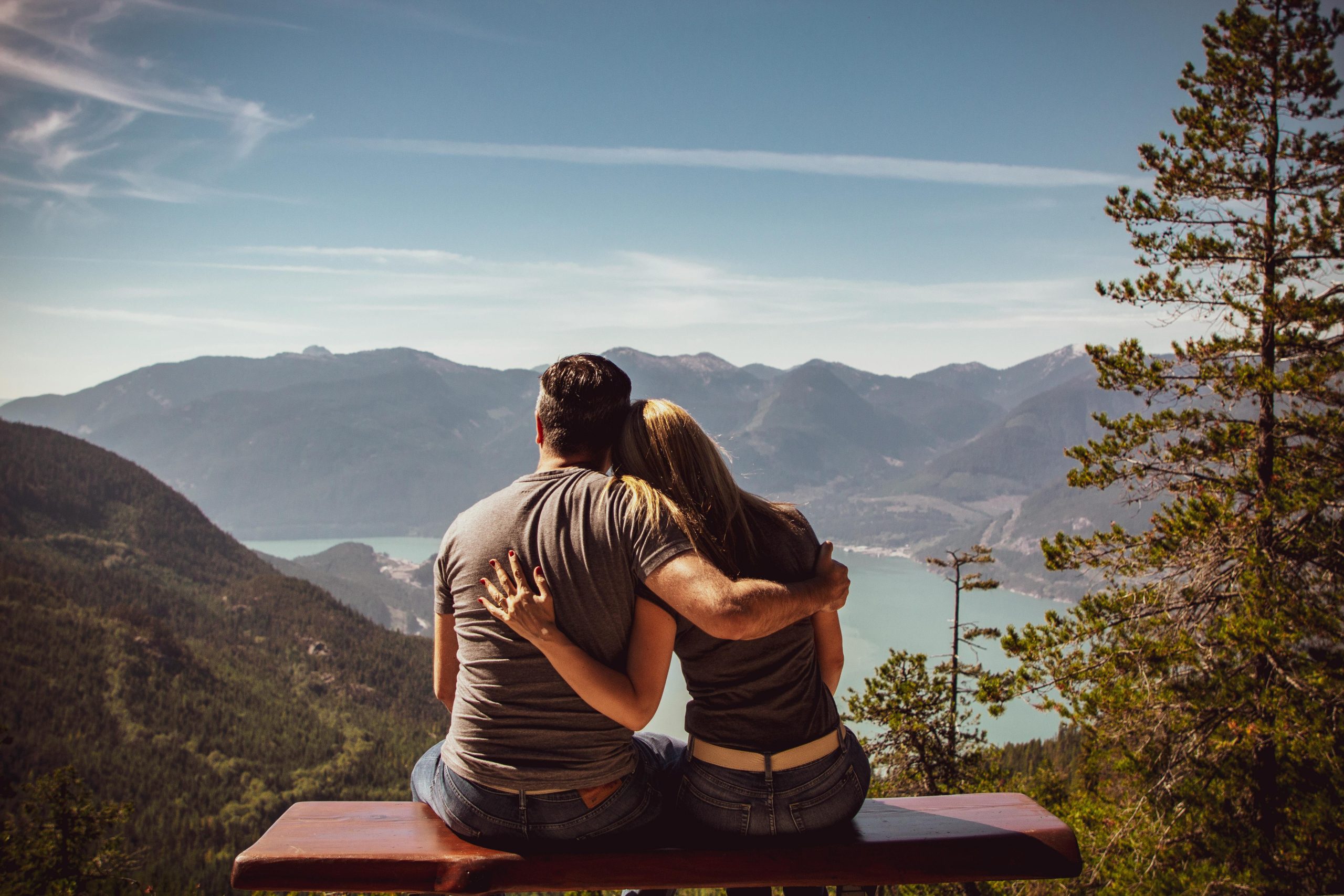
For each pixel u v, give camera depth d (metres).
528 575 1.79
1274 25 8.91
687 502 1.83
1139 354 9.43
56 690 131.62
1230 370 9.09
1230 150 9.30
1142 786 9.35
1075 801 10.22
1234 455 9.23
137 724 128.12
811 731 1.91
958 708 12.46
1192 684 9.08
